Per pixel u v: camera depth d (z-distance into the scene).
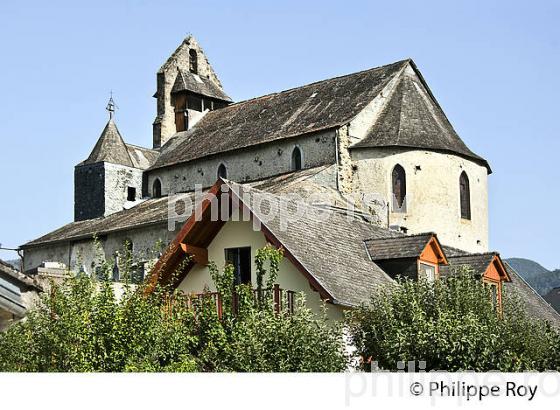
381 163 52.62
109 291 20.95
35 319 20.67
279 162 55.78
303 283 27.45
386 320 23.36
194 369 21.30
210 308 23.59
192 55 73.75
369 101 54.81
